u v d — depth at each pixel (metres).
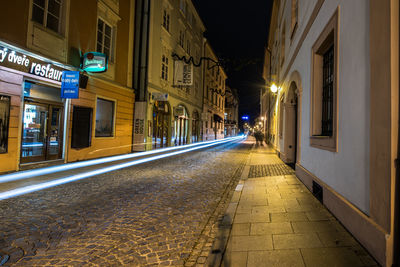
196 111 25.45
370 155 2.50
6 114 7.14
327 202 3.97
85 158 10.55
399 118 2.14
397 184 2.14
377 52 2.36
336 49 3.54
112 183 6.44
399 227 2.15
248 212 4.02
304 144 5.91
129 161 10.84
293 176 6.89
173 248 2.92
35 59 7.93
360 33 2.79
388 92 2.18
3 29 6.96
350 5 3.08
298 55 6.73
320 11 4.54
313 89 5.07
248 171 8.14
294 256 2.56
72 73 8.85
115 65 12.57
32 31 7.84
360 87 2.78
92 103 10.80
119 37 12.91
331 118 4.43
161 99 14.56
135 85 14.53
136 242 3.08
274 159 11.34
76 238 3.18
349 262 2.39
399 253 2.14
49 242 3.06
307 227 3.28
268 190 5.43
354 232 2.88
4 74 7.00
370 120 2.49
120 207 4.47
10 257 2.68
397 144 2.14
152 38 14.84
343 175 3.29
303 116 6.04
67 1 9.27
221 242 2.98
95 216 3.99
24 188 5.75
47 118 8.84
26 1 7.63
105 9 11.55
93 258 2.67
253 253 2.67
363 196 2.71
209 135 31.89
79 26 9.93
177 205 4.63
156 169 8.80
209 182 6.71
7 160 7.29
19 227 3.51
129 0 13.80
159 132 17.02
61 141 9.48
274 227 3.35
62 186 6.03
